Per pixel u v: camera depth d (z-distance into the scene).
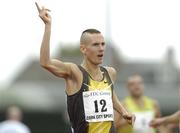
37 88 94.25
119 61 153.12
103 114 21.27
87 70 21.52
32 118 73.06
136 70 151.12
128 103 34.44
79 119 21.23
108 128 21.34
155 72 149.25
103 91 21.38
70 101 21.36
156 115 34.88
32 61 165.38
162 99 77.12
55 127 72.38
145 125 34.25
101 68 21.84
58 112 72.19
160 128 34.44
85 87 21.28
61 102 81.19
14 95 80.50
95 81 21.44
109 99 21.44
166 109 76.19
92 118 21.19
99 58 21.45
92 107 21.19
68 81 21.42
